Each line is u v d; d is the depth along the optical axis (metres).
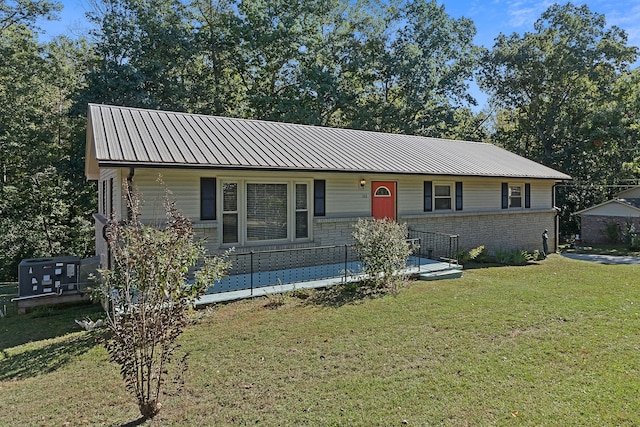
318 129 14.06
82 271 9.17
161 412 3.90
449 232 13.38
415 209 12.59
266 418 3.77
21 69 19.14
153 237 4.05
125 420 3.80
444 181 13.34
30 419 3.86
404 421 3.69
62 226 19.91
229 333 6.02
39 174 18.97
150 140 9.10
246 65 25.12
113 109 10.58
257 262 9.77
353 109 25.20
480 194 14.37
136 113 10.77
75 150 19.34
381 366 4.86
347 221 11.06
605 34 26.75
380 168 10.98
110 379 4.69
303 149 11.12
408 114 25.92
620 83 23.64
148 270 3.85
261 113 24.14
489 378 4.52
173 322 4.00
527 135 30.17
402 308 7.26
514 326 6.29
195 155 8.76
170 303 3.97
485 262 13.22
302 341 5.69
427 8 27.44
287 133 12.53
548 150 28.41
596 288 9.16
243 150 9.84
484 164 14.58
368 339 5.74
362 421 3.69
